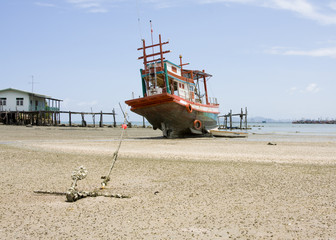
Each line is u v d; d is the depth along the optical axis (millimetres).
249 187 7191
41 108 67312
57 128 54219
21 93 63312
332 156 13195
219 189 7004
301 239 3938
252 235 4090
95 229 4359
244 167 10258
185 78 29203
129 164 11148
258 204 5680
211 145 20016
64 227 4457
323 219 4746
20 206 5617
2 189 7121
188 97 29594
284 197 6195
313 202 5789
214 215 5000
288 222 4613
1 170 9875
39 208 5473
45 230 4332
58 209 5406
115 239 3979
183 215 5012
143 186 7430
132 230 4309
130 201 5965
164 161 11844
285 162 11273
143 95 27875
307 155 13602
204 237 4031
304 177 8414
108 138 29297
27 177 8703
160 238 4004
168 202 5871
